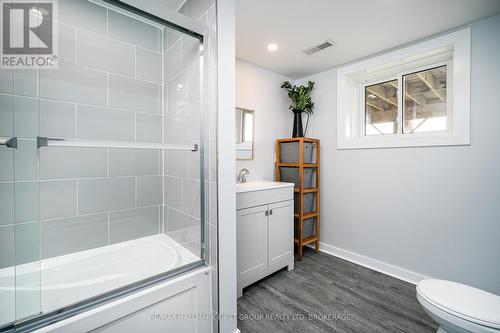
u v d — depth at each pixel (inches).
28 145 44.2
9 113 43.8
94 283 53.1
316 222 109.3
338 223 104.7
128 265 62.4
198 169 57.1
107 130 63.7
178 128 66.7
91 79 60.6
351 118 103.7
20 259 40.0
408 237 83.7
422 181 80.4
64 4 55.3
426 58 83.2
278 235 87.0
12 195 41.3
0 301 36.9
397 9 63.7
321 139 110.8
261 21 69.7
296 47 86.1
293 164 103.2
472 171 70.1
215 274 53.3
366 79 101.3
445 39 74.5
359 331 59.1
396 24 71.0
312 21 69.7
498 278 66.1
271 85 110.1
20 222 41.0
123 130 66.6
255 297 73.6
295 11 64.8
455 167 73.3
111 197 64.7
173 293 46.6
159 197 73.7
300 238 99.9
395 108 93.6
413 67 87.8
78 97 58.6
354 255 98.7
